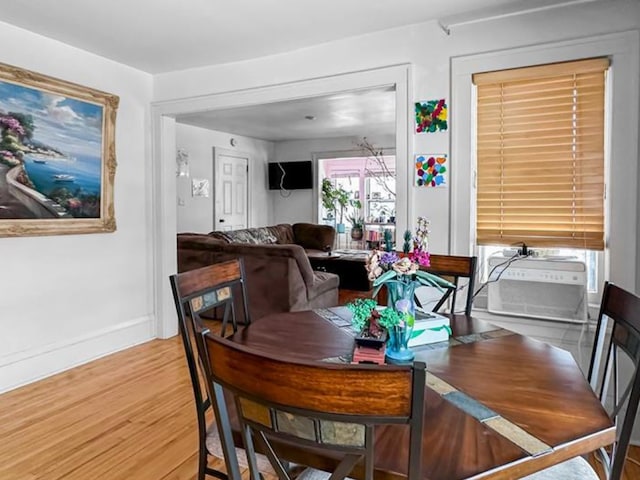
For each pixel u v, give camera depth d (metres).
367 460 0.75
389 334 1.42
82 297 3.28
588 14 2.29
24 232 2.83
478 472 0.82
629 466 2.02
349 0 2.39
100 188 3.35
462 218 2.62
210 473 1.50
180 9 2.52
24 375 2.87
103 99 3.32
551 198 2.45
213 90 3.51
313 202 8.03
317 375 0.74
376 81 2.84
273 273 4.12
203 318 4.55
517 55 2.45
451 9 2.46
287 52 3.18
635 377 1.11
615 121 2.24
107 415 2.46
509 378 1.26
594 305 2.40
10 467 1.97
